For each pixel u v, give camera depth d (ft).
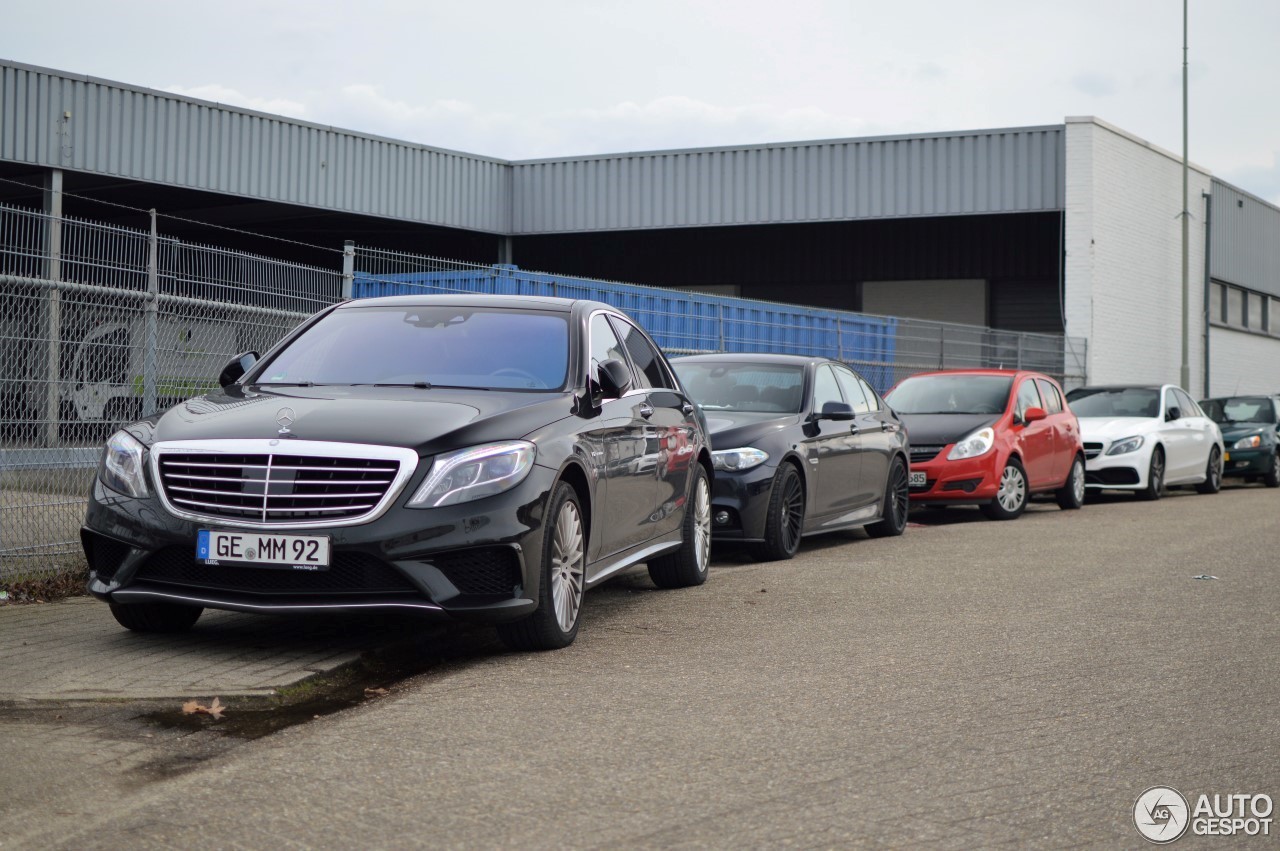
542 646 19.71
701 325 57.41
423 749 14.21
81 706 16.02
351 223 101.09
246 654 18.83
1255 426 69.87
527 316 22.65
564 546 19.86
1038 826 11.91
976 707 16.37
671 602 24.72
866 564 30.91
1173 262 110.73
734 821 11.93
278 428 18.53
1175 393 61.21
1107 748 14.53
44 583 24.27
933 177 97.40
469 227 99.09
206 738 14.74
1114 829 11.86
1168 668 18.84
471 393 20.34
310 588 17.99
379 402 19.49
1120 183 100.68
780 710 16.11
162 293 28.66
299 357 21.94
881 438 37.19
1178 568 30.45
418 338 22.08
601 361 22.57
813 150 99.04
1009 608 24.23
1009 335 85.51
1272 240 133.08
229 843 11.24
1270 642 20.95
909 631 21.72
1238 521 44.19
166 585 18.58
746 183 100.07
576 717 15.67
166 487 18.54
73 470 25.86
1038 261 113.50
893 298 121.70
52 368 25.61
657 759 13.91
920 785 13.08
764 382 34.42
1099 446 56.39
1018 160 96.37
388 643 19.79
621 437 21.91
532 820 11.91
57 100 70.59
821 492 33.27
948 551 34.01
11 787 12.75
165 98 76.02
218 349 29.76
